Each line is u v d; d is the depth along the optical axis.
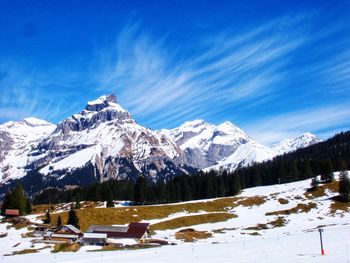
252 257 72.19
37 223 151.00
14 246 115.00
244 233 127.12
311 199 174.88
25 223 148.12
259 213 163.25
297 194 185.12
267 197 188.50
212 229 138.88
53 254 94.00
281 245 86.25
